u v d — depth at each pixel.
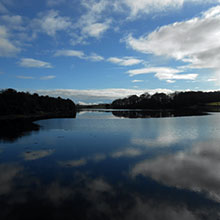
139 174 9.34
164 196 7.16
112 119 46.03
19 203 6.80
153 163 10.97
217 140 17.23
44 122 38.34
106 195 7.29
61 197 7.20
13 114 58.72
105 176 9.16
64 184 8.32
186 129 24.78
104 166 10.59
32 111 70.88
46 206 6.59
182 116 51.78
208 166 10.33
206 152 13.14
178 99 148.75
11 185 8.27
